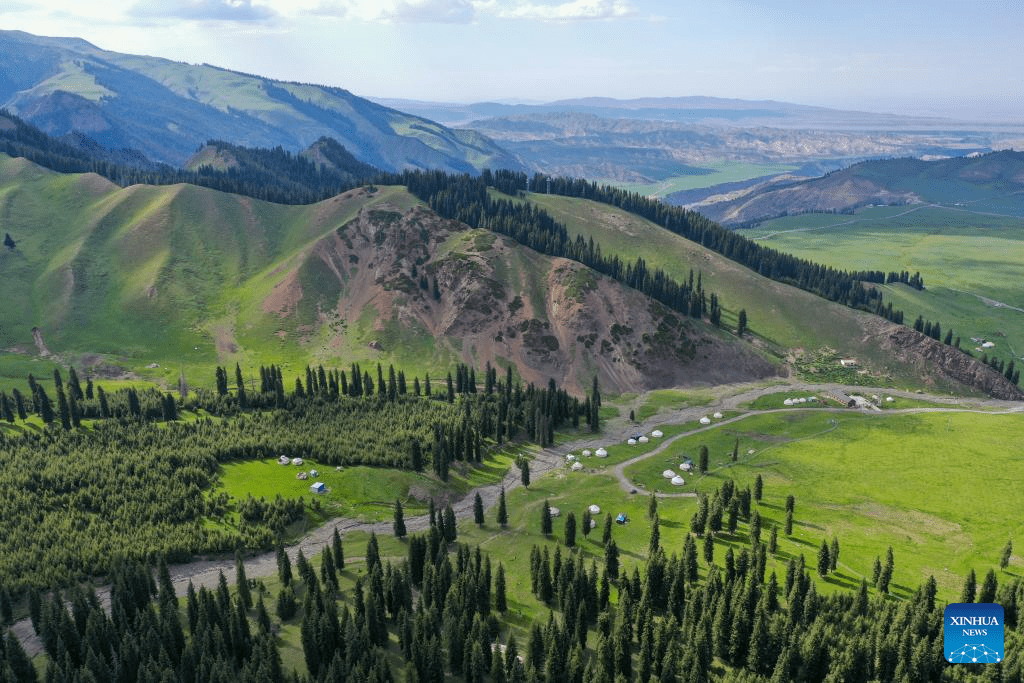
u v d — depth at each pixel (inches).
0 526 4992.6
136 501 5438.0
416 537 4699.8
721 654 3939.5
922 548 5157.5
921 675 3499.0
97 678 3624.5
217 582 4731.8
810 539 5285.4
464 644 3814.0
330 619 3922.2
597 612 4308.6
